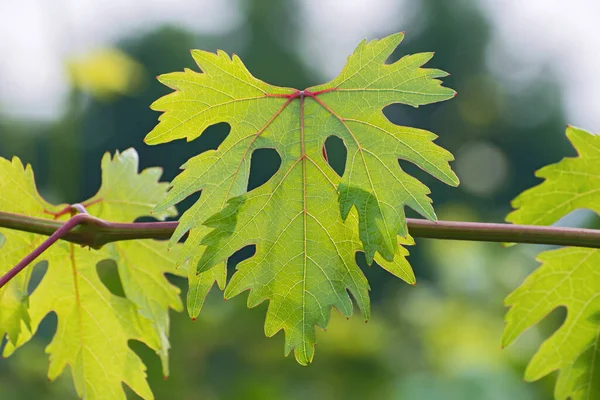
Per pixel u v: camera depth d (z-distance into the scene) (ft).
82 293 2.82
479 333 6.36
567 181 2.78
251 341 7.57
